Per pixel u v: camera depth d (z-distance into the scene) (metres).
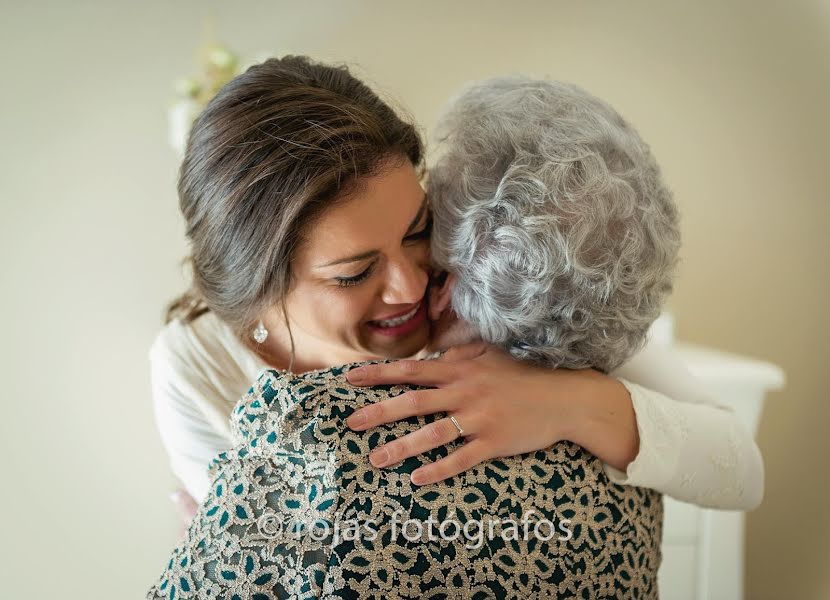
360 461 0.74
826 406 2.39
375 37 2.18
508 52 2.22
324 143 0.85
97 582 2.31
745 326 2.36
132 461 2.29
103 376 2.25
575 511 0.80
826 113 2.28
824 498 2.43
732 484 0.96
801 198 2.32
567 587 0.77
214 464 0.80
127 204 2.20
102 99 2.14
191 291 1.29
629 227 0.81
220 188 0.88
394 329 1.03
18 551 2.27
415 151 0.96
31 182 2.15
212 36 2.15
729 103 2.27
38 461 2.25
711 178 2.30
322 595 0.69
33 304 2.20
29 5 2.08
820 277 2.34
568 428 0.83
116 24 2.12
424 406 0.78
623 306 0.83
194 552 0.74
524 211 0.79
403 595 0.71
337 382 0.80
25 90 2.12
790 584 2.45
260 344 1.21
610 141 0.83
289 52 2.17
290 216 0.85
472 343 0.97
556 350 0.86
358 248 0.88
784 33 2.25
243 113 0.88
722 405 1.12
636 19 2.23
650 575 0.88
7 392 2.21
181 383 1.21
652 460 0.88
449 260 0.89
